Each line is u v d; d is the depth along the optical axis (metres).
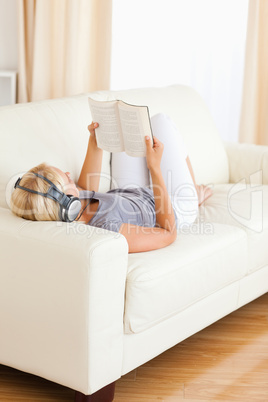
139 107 2.25
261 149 3.49
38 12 4.24
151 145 2.33
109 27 4.31
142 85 4.71
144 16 4.60
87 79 4.44
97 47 4.39
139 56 4.66
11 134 2.47
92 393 2.04
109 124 2.39
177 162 2.86
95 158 2.60
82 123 2.79
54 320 2.03
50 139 2.60
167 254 2.29
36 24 4.25
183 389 2.29
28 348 2.13
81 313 1.96
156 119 2.91
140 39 4.64
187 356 2.53
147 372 2.39
